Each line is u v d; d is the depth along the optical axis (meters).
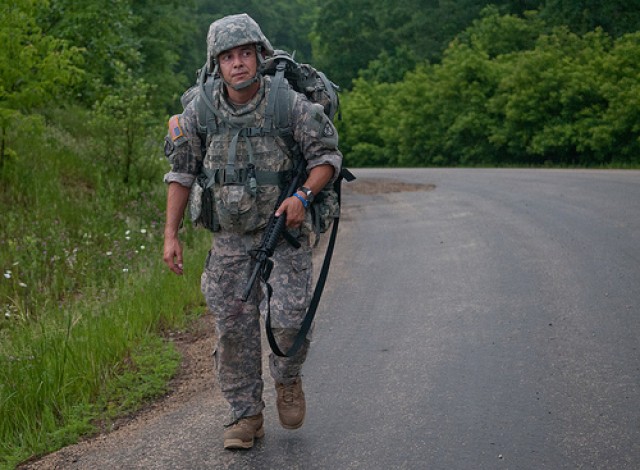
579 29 40.88
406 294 6.36
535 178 17.27
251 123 3.27
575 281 6.47
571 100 28.73
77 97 16.20
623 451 3.33
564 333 5.05
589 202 11.80
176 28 30.08
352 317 5.73
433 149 38.69
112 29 16.91
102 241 8.77
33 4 9.93
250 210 3.29
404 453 3.41
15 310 6.46
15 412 3.92
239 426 3.53
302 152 3.34
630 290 6.07
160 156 12.19
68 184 10.76
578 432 3.54
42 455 3.66
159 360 4.80
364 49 70.12
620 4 39.69
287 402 3.55
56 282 7.17
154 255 8.06
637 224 9.28
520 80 30.62
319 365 4.68
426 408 3.90
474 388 4.15
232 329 3.44
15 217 8.90
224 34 3.15
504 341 4.95
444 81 36.78
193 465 3.43
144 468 3.44
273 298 3.35
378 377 4.40
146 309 5.80
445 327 5.33
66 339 4.94
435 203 13.13
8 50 9.38
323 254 8.47
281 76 3.31
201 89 3.33
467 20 58.28
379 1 68.88
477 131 34.56
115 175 11.43
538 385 4.15
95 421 4.03
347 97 49.75
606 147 27.44
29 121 9.84
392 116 45.31
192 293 6.48
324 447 3.52
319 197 3.43
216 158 3.30
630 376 4.21
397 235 9.59
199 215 3.35
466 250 8.21
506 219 10.45
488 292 6.27
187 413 4.06
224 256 3.39
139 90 12.09
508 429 3.61
